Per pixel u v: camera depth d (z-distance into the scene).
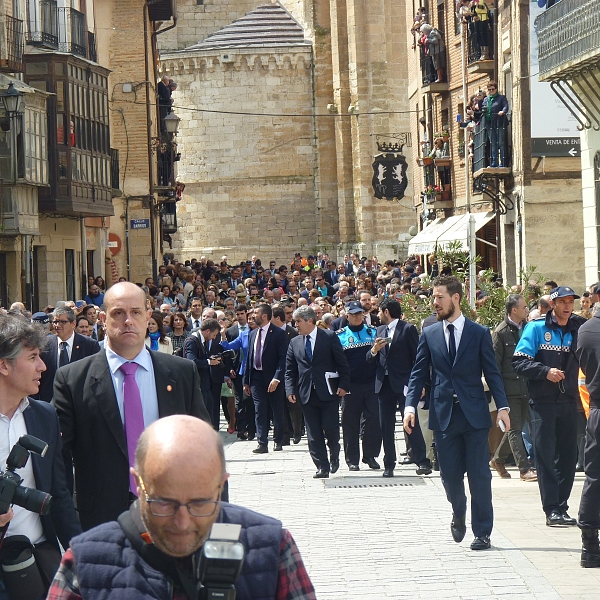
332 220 91.88
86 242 52.38
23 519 8.06
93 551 5.20
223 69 92.00
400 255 86.56
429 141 53.44
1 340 8.10
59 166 45.19
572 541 13.87
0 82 40.94
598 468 12.34
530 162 37.47
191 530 4.95
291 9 95.12
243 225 92.62
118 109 58.91
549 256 37.62
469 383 13.80
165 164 63.34
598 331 12.33
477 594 11.38
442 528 15.09
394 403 20.58
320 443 20.58
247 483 19.98
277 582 5.25
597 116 29.56
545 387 14.73
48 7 45.84
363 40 87.25
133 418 9.05
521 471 19.30
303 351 20.73
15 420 8.23
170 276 58.31
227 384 30.25
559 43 29.00
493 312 23.30
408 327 20.55
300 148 92.00
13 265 42.72
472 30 42.94
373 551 13.66
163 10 62.56
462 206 46.97
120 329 9.06
